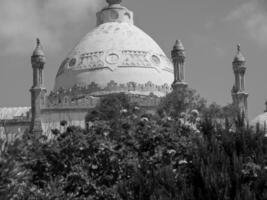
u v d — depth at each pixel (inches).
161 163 1920.5
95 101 6018.7
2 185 1366.9
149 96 5974.4
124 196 1743.4
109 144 2026.3
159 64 6781.5
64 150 2007.9
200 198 1660.9
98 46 6830.7
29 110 6166.3
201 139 1803.6
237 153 1771.7
